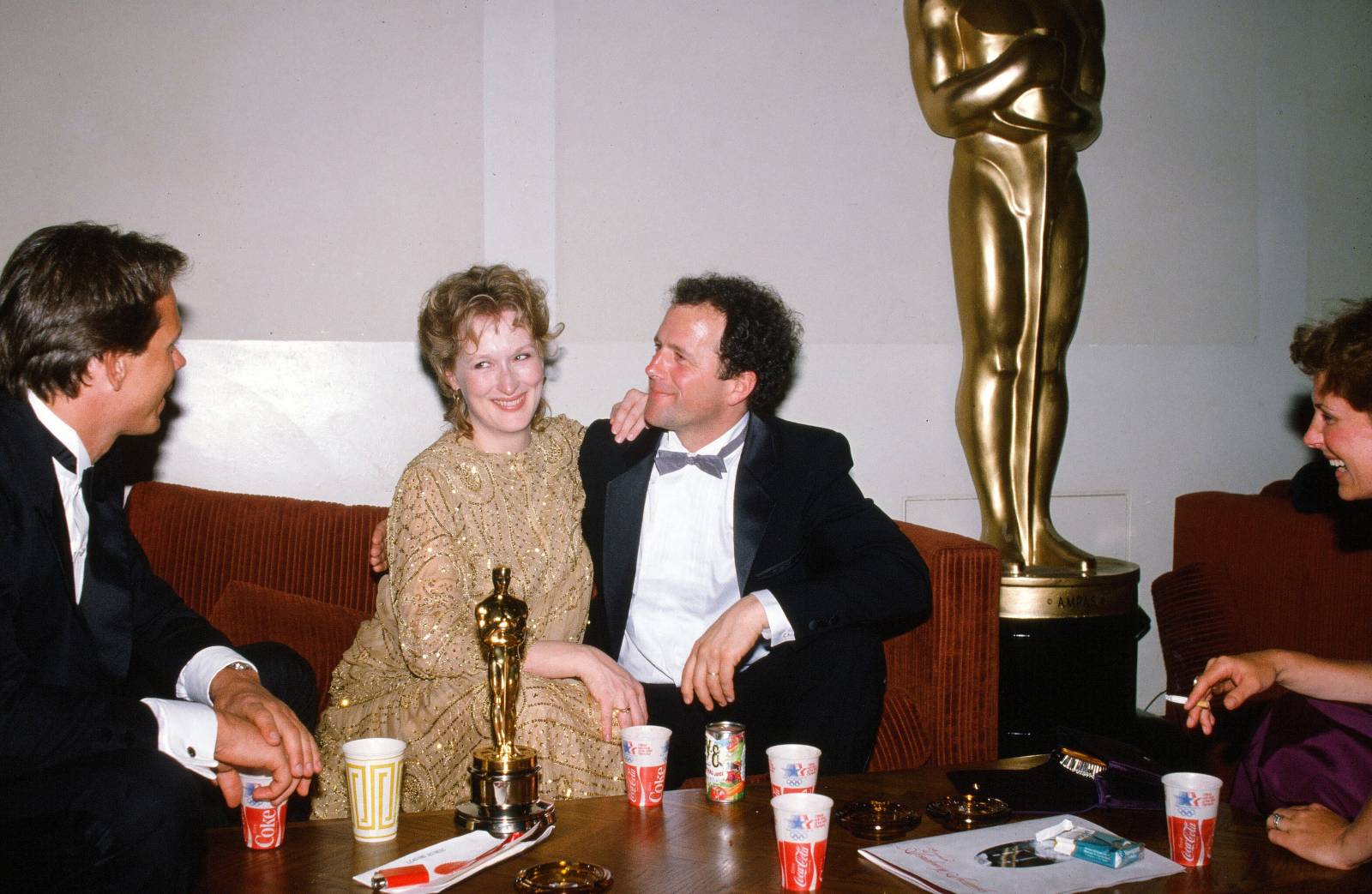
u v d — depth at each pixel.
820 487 2.29
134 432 1.70
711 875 1.31
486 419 2.04
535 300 2.06
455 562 1.93
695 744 2.18
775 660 2.19
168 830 1.34
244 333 2.77
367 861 1.36
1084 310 3.42
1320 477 2.39
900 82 3.17
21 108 2.62
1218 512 3.08
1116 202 3.43
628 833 1.45
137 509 2.57
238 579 2.51
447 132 2.86
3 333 1.57
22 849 1.31
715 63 3.03
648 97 2.98
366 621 2.22
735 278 2.27
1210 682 1.71
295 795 1.99
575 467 2.25
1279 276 3.63
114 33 2.66
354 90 2.80
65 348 1.56
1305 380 3.66
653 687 2.22
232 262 2.75
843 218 3.15
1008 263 2.97
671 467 2.29
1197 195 3.52
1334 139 3.65
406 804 1.89
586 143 2.95
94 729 1.38
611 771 1.87
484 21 2.86
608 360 2.99
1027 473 3.02
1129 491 3.49
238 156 2.74
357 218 2.81
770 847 1.41
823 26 3.11
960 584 2.44
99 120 2.66
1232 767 2.51
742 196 3.07
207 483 2.77
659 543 2.28
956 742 2.46
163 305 1.65
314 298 2.80
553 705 1.84
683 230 3.03
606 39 2.95
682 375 2.19
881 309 3.20
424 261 2.86
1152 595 3.14
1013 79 2.86
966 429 3.10
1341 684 1.70
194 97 2.71
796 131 3.10
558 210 2.93
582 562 2.15
